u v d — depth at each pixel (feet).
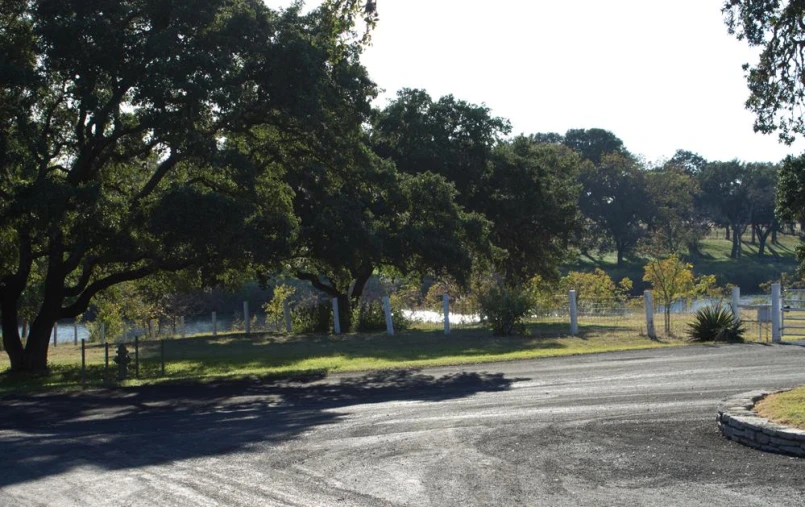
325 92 67.41
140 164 73.41
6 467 26.63
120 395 49.70
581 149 343.05
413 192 86.58
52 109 65.10
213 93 58.59
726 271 249.55
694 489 21.29
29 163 56.34
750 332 73.56
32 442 32.17
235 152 60.59
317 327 107.96
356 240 72.23
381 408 38.40
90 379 61.93
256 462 26.13
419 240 83.05
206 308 185.37
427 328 104.32
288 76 62.54
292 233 62.03
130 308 119.55
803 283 138.82
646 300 74.28
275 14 66.13
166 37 58.03
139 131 63.72
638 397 37.81
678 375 45.73
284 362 68.80
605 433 29.07
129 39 58.90
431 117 114.83
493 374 51.55
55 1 58.03
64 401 47.88
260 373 59.11
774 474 22.58
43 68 60.75
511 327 84.17
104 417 40.42
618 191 264.72
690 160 435.94
